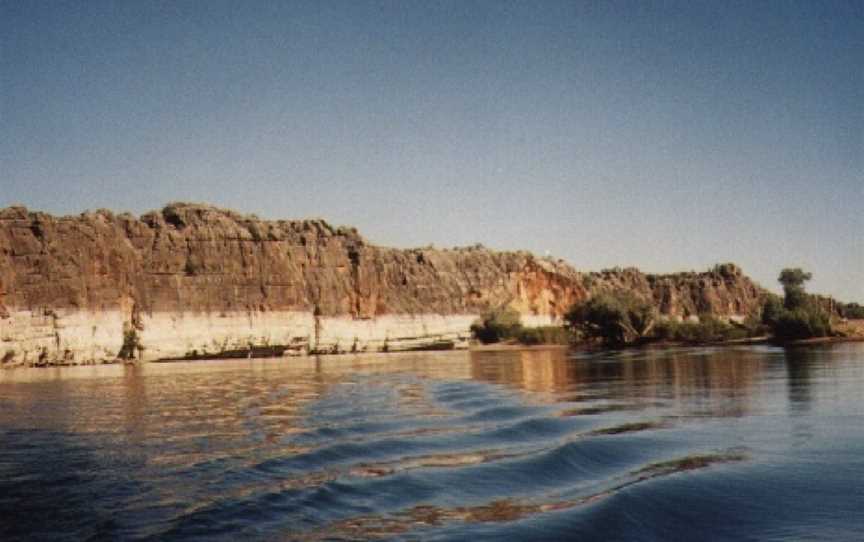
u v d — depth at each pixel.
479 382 56.66
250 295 155.00
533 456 21.80
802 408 33.22
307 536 14.34
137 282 135.75
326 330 167.00
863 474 19.19
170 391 53.56
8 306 112.75
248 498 17.25
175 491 18.30
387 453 23.09
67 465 22.36
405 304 190.25
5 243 115.81
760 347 108.44
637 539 14.28
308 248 173.75
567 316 143.62
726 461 21.12
